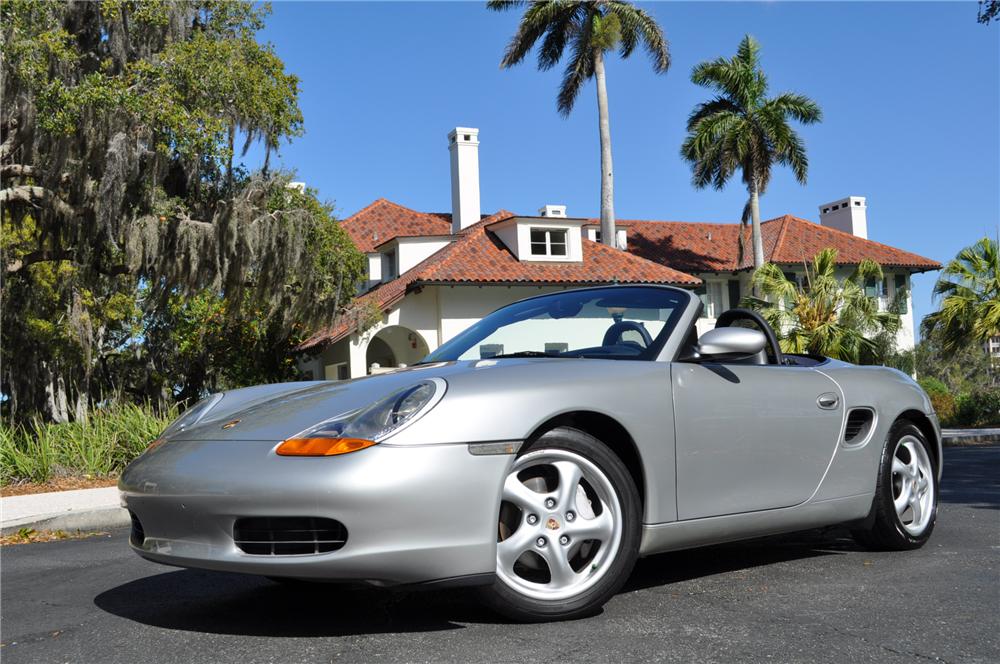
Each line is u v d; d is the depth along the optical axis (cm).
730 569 375
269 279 1838
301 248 1808
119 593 377
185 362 2698
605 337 355
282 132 1662
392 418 271
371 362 2952
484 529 270
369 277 2945
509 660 248
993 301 2267
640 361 328
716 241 3622
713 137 3038
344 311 2256
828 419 377
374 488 255
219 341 2627
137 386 2620
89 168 1568
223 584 381
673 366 330
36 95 1443
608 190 2862
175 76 1527
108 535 645
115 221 1580
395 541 258
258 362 2653
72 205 1631
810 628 280
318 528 259
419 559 261
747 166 3100
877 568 375
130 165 1484
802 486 363
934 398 2602
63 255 1753
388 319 2478
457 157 3066
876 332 2158
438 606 313
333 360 2636
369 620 298
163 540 286
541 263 2642
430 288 2531
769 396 354
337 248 2070
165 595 364
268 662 254
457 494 266
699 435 325
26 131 1544
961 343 2383
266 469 264
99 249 1750
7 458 990
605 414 300
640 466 309
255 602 338
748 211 3192
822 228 3700
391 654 257
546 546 288
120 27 1548
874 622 287
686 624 285
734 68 3036
